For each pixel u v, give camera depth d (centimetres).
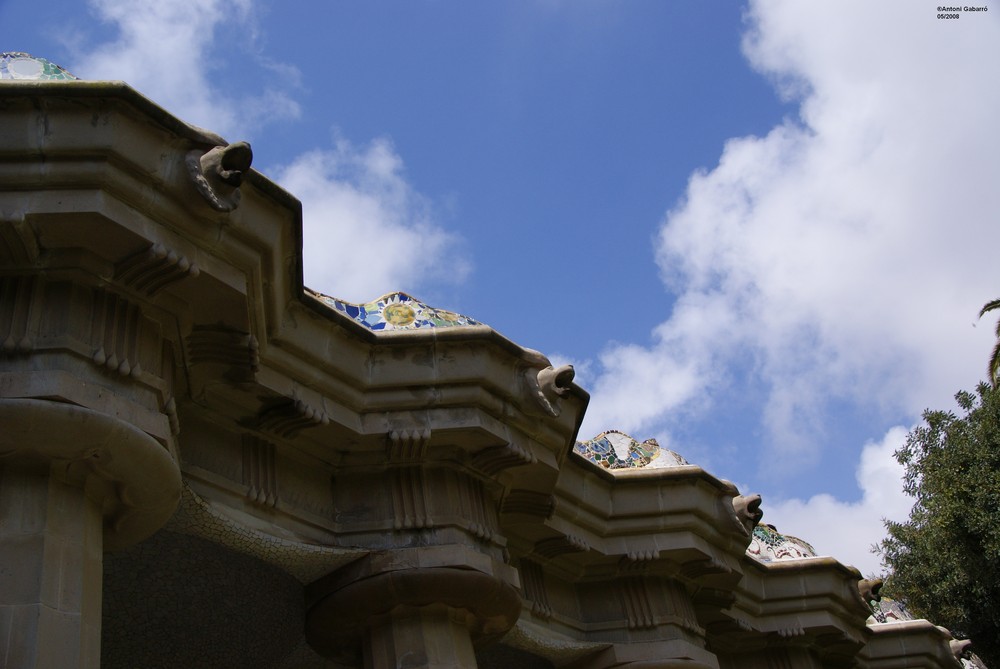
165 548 969
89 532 728
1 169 736
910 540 2392
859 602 1698
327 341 984
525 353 1065
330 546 994
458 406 1030
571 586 1341
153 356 804
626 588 1346
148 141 774
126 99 755
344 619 984
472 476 1066
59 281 763
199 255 812
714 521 1375
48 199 740
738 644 1634
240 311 847
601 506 1307
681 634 1326
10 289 751
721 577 1412
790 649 1670
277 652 1134
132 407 751
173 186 784
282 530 961
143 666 1118
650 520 1338
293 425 966
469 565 989
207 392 920
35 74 810
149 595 1027
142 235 764
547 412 1061
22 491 707
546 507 1167
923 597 2345
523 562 1272
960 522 2178
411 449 1017
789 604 1648
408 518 1011
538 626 1252
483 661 1309
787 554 1742
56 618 673
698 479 1360
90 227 749
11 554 681
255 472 956
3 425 696
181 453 909
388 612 984
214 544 971
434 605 991
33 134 741
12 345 721
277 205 857
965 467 2211
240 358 882
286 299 937
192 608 1052
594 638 1317
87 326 755
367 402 1012
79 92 746
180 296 820
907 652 1903
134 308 798
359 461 1026
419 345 1027
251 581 1023
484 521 1045
